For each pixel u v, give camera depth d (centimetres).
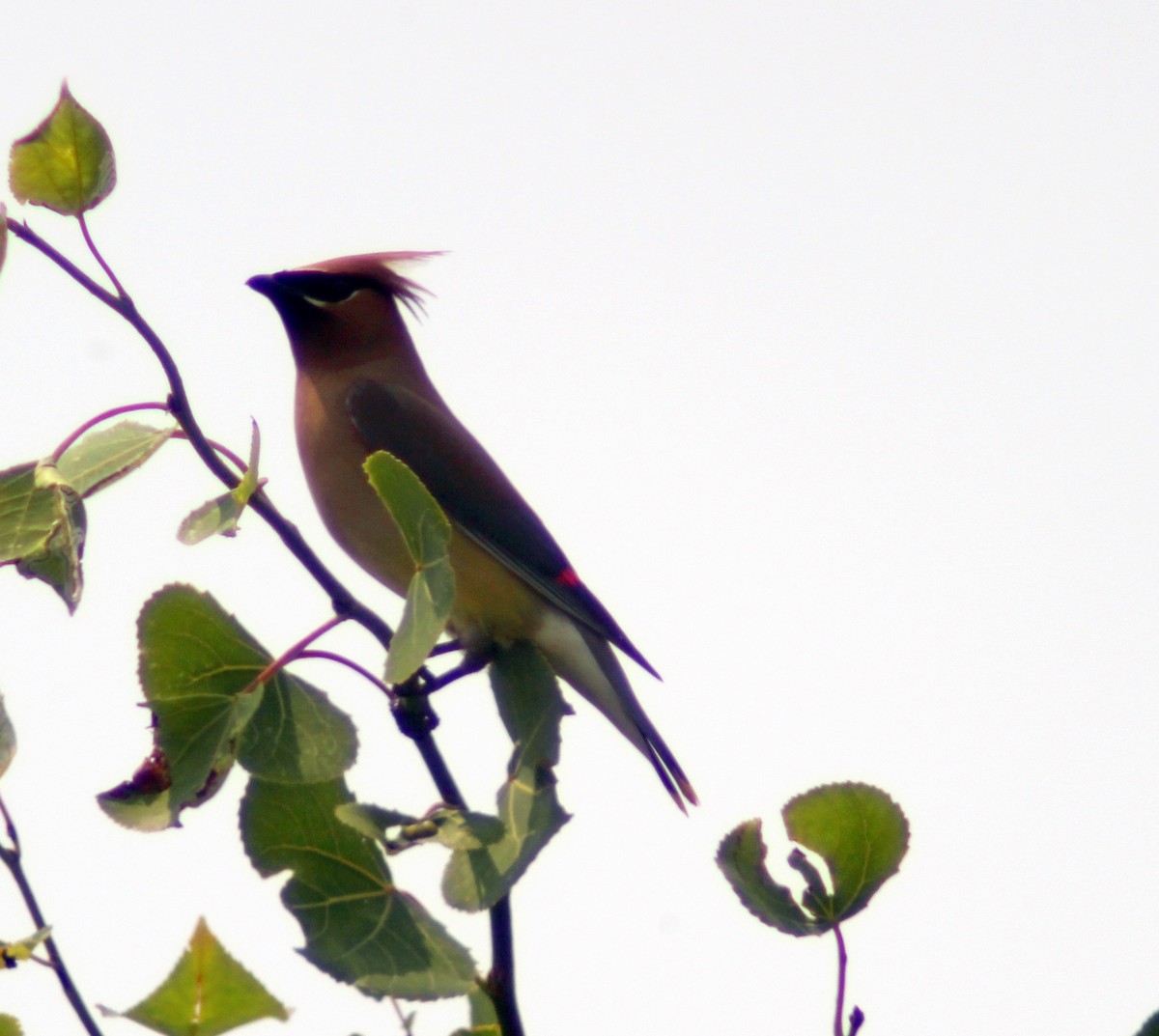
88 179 515
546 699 494
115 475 528
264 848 444
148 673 468
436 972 427
